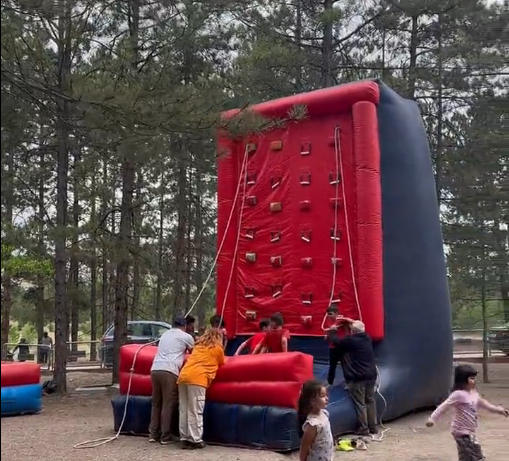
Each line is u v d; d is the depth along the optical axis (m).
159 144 10.83
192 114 9.88
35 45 11.48
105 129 10.04
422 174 12.76
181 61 16.62
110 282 31.56
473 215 17.12
